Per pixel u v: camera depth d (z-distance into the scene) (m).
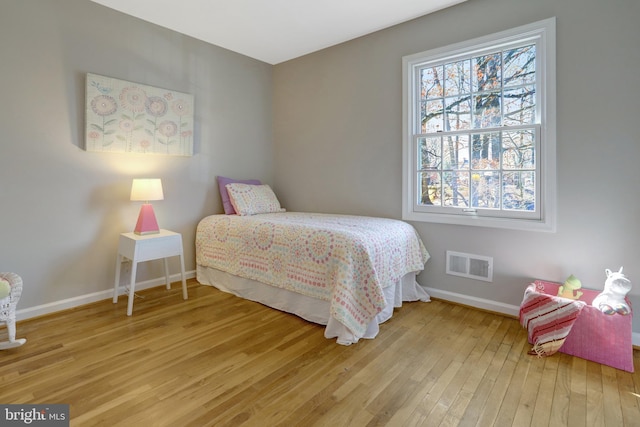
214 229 3.14
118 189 2.87
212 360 1.91
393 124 3.05
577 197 2.20
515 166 2.48
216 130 3.54
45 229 2.51
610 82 2.06
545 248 2.35
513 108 2.49
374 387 1.66
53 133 2.51
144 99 2.94
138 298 2.89
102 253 2.81
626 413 1.48
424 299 2.85
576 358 1.93
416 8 2.71
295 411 1.49
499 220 2.51
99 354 1.96
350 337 2.09
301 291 2.43
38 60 2.42
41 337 2.17
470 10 2.58
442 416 1.46
